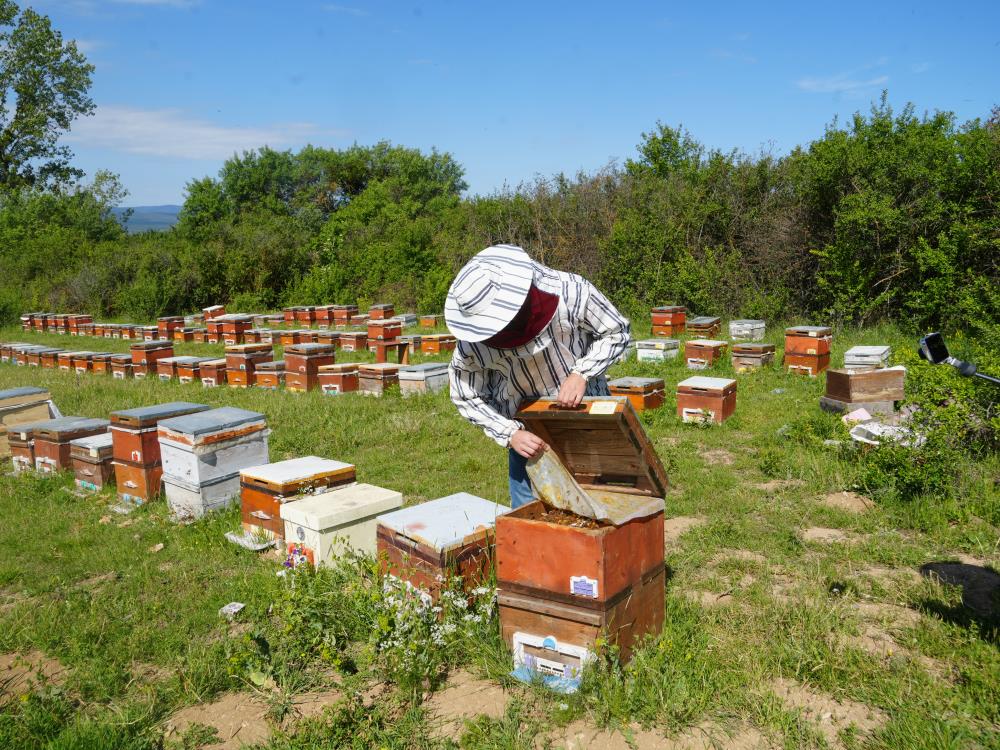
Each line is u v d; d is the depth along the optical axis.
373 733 3.26
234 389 13.46
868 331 17.14
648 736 3.12
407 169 58.75
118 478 7.27
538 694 3.42
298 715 3.51
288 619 4.09
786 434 8.23
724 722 3.17
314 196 61.41
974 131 16.05
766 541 5.29
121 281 33.19
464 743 3.15
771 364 12.91
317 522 4.90
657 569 3.72
